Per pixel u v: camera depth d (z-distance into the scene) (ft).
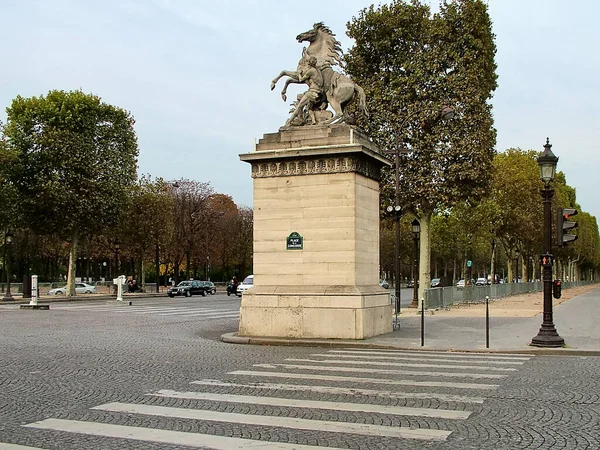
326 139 65.87
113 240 235.61
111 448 25.05
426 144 116.26
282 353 55.36
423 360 50.72
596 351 55.16
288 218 66.90
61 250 269.03
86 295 212.43
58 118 176.76
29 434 27.27
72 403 33.73
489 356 53.83
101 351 56.80
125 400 34.42
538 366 47.26
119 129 191.01
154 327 84.28
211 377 41.91
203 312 118.32
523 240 214.07
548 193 61.82
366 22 122.31
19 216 172.65
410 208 123.34
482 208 165.37
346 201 64.69
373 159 67.97
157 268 228.22
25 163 174.19
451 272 404.98
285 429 27.86
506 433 27.14
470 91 115.34
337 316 63.67
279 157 66.64
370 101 119.75
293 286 66.18
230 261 299.17
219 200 328.49
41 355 53.88
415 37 121.49
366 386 38.32
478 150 115.03
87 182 177.78
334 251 64.85
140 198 219.00
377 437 26.53
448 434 26.96
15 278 284.20
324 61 70.18
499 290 184.03
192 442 25.81
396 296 99.50
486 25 120.26
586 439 26.17
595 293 238.48
